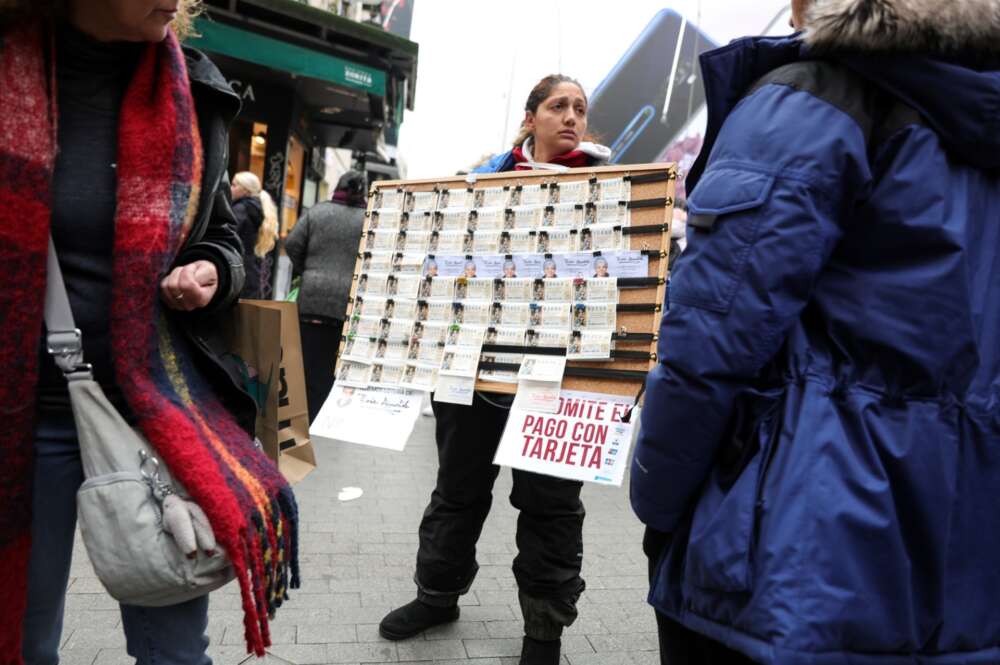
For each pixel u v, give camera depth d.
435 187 2.40
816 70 1.29
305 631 2.46
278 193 8.77
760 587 1.15
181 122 1.38
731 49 1.38
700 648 1.42
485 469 2.36
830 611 1.10
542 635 2.23
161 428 1.29
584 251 2.11
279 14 7.11
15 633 1.31
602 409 1.98
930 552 1.18
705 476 1.34
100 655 2.23
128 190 1.33
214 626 2.46
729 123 1.34
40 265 1.24
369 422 2.29
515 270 2.20
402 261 2.39
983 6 1.16
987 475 1.23
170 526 1.23
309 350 4.53
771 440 1.25
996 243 1.27
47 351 1.30
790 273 1.20
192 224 1.43
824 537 1.13
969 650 1.24
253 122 8.55
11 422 1.24
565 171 2.19
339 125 10.90
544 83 2.54
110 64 1.38
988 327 1.24
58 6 1.28
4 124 1.20
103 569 1.24
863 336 1.22
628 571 3.18
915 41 1.18
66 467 1.37
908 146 1.21
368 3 11.10
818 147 1.21
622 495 4.38
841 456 1.17
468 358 2.20
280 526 1.40
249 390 1.59
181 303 1.40
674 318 1.29
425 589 2.45
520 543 2.27
